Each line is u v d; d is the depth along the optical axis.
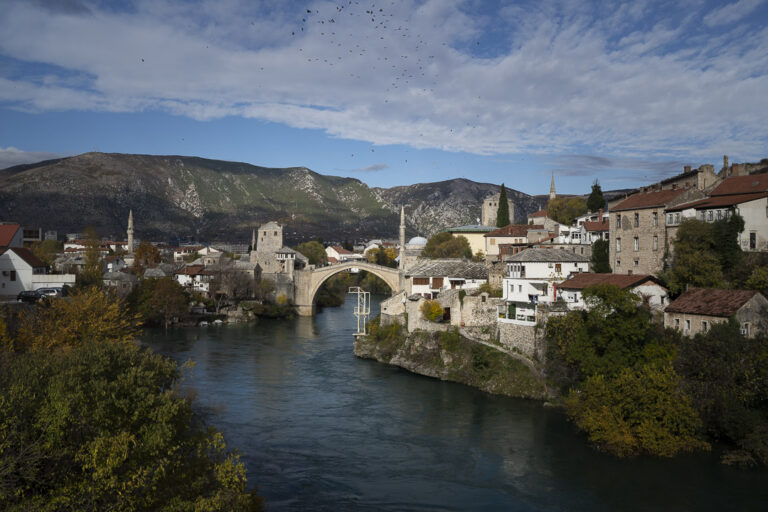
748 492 40.34
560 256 80.81
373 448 50.97
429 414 60.75
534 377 66.69
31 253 96.88
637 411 48.53
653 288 64.81
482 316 80.94
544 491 41.69
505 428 55.50
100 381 28.92
